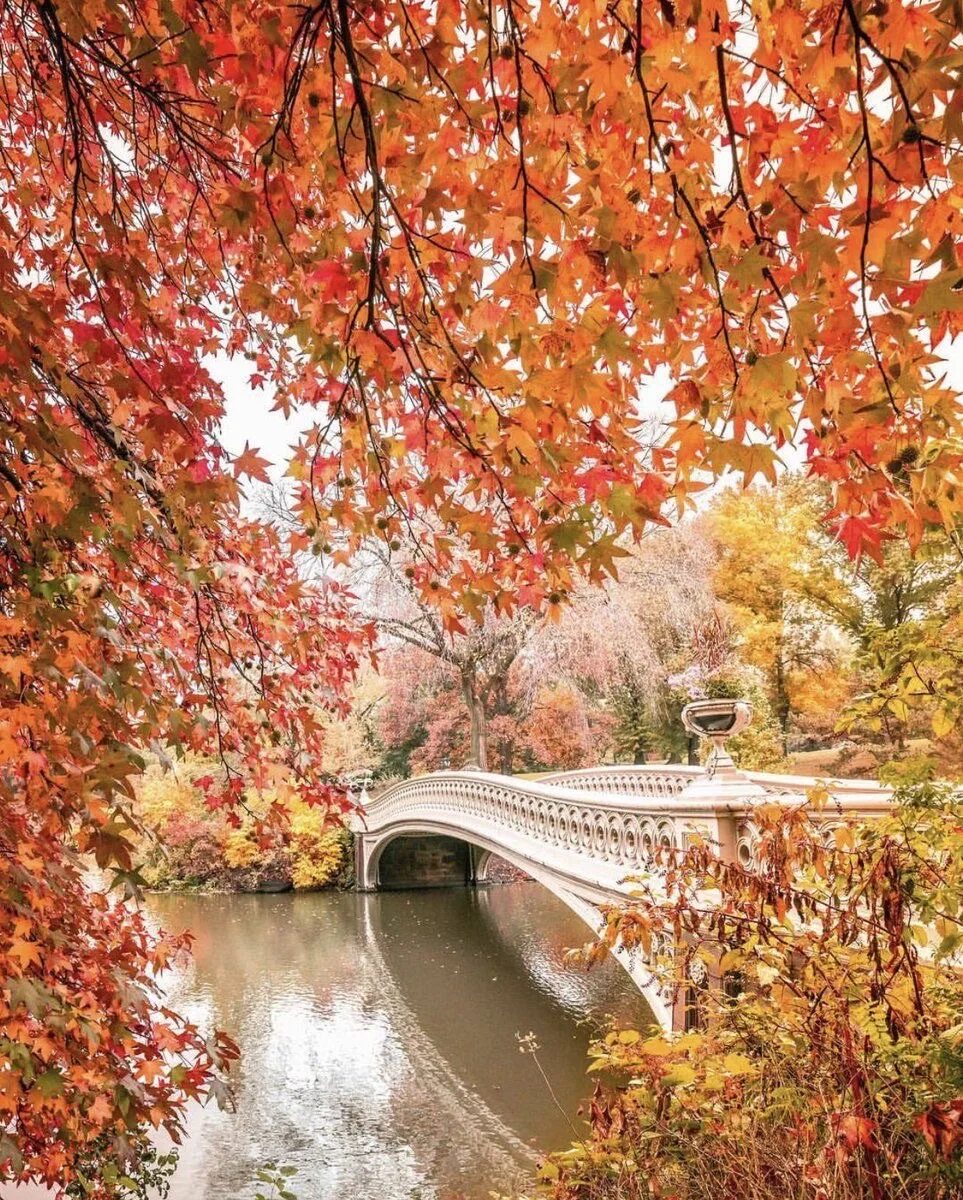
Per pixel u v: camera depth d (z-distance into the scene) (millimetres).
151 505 2201
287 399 2855
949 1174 2031
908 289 1386
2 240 2260
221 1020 11711
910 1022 2385
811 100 1438
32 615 1549
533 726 25828
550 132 1591
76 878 2184
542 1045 10180
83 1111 2332
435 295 1818
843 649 17984
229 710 3127
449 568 2303
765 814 3090
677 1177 2730
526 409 1622
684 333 1803
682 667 19594
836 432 1658
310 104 1608
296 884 23500
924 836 2443
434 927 18047
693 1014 4758
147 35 1551
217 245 2717
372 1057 10148
